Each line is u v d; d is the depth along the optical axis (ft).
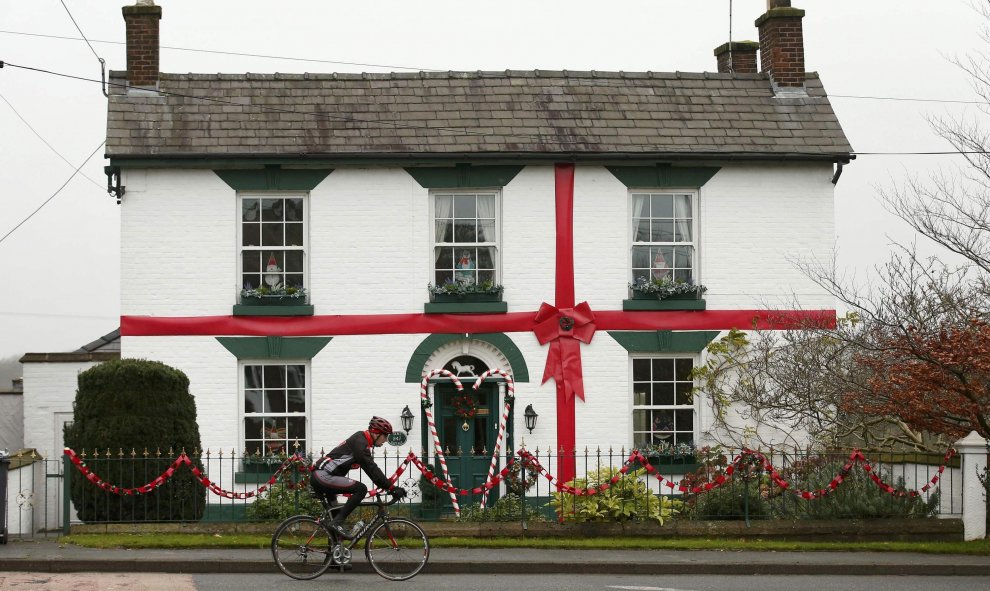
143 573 47.39
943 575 50.01
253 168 69.72
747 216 72.38
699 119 73.46
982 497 56.54
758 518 57.82
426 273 70.59
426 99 72.90
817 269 70.49
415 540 47.16
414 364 69.97
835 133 73.61
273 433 69.77
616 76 75.46
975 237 63.36
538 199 71.31
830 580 48.29
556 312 70.74
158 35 72.08
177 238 69.36
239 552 50.80
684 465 70.69
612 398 70.85
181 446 59.31
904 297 61.52
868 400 62.13
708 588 45.78
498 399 70.79
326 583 45.29
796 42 76.13
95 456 56.34
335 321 69.87
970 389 56.13
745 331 71.61
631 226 72.18
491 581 46.78
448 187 71.00
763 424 70.59
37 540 53.67
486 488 58.44
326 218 70.23
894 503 58.23
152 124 69.77
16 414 81.30
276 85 72.79
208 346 69.15
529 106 73.05
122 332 68.85
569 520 56.29
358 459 46.09
